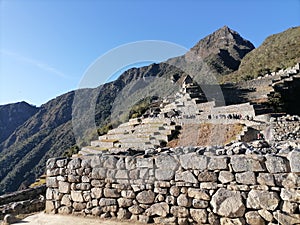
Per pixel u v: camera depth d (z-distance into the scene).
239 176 3.05
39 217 4.23
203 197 3.24
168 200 3.47
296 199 2.70
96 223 3.74
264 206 2.87
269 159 2.90
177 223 3.38
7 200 7.12
